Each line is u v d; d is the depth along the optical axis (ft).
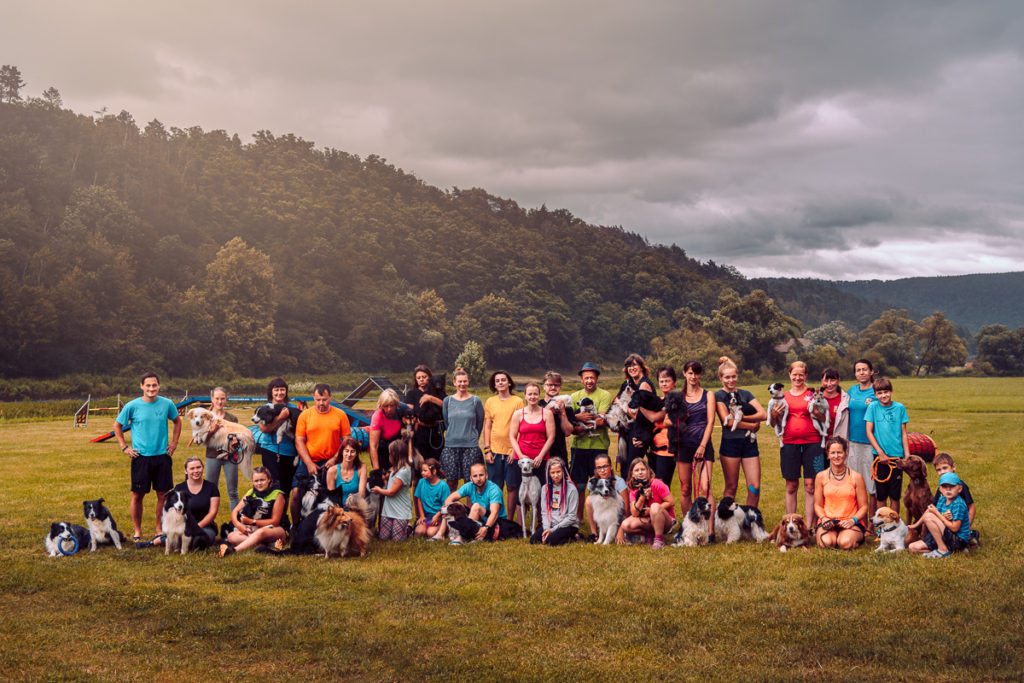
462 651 17.95
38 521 32.91
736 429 30.01
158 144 508.94
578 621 19.89
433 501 31.32
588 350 549.13
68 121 417.28
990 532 29.19
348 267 437.99
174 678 16.66
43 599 22.06
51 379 241.35
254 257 335.88
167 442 30.04
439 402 32.63
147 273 330.34
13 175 335.47
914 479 27.78
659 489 28.76
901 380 291.17
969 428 80.07
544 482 31.30
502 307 483.10
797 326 372.58
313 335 376.68
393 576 24.23
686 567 24.73
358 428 33.55
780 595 21.52
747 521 28.86
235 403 112.68
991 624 18.88
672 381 30.48
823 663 16.96
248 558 26.40
